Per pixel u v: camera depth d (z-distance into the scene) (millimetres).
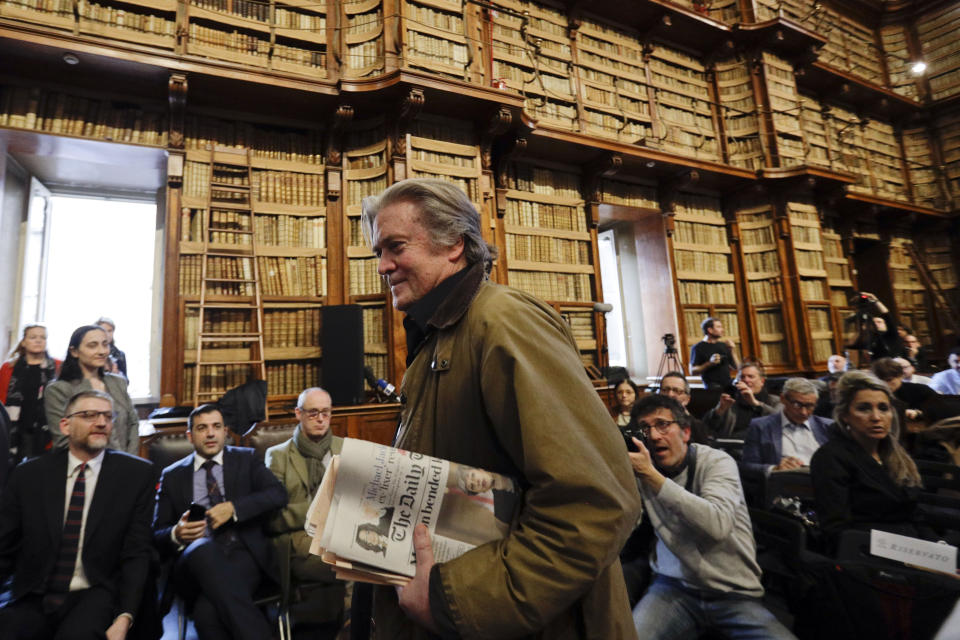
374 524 673
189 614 2160
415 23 5234
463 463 752
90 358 2820
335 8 5207
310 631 2381
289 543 2322
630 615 756
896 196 10219
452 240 831
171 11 4508
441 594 613
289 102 4816
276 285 4750
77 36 3861
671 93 7730
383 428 4336
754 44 8141
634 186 7254
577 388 685
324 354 4410
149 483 2152
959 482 2029
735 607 1656
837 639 1340
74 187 5246
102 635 1824
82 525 1998
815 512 1989
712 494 1780
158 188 5387
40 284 4988
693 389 5219
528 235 6117
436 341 818
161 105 4605
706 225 7836
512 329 710
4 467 2555
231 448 2582
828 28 10203
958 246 10336
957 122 10414
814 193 8312
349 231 5012
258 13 4910
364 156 5148
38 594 1908
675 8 7254
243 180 4820
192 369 4352
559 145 6094
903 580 1253
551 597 585
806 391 2928
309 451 2666
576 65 6844
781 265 7730
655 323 7441
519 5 6559
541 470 615
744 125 8062
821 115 9492
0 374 3250
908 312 9984
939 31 10711
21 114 4129
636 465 1719
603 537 592
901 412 3045
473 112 5273
